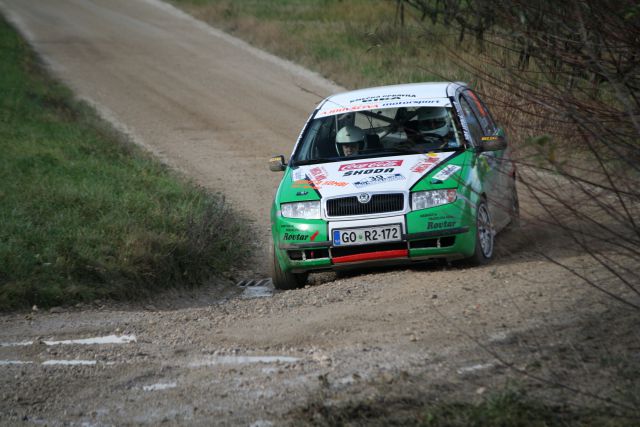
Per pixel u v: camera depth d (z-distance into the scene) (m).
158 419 13.47
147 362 16.34
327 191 21.30
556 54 13.26
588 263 18.78
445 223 20.39
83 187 32.62
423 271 21.25
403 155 22.22
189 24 104.50
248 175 40.59
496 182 22.56
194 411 13.65
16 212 27.88
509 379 13.09
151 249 25.45
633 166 11.41
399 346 15.41
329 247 21.00
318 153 23.25
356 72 63.62
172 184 35.53
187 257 25.94
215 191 37.31
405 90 24.55
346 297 19.42
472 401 12.49
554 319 15.65
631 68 12.77
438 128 22.75
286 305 19.66
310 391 13.78
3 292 21.78
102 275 23.62
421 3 21.20
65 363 16.72
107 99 64.81
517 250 22.72
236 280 26.34
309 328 17.17
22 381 15.77
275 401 13.62
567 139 13.06
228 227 29.48
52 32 100.25
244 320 18.83
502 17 13.91
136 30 101.12
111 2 127.88
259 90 65.69
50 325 20.05
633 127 12.53
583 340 14.49
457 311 16.89
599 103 12.99
